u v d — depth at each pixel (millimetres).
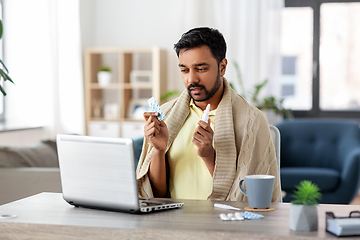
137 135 5285
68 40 5207
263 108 5020
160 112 1554
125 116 5531
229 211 1249
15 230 1146
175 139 1699
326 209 1269
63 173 1320
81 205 1311
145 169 1679
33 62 4996
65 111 5242
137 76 5387
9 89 4961
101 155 1229
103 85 5387
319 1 5285
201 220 1144
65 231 1116
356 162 3812
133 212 1216
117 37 5746
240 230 1043
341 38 5289
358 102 5301
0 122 4953
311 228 1042
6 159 2527
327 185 3842
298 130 4418
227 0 5332
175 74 5617
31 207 1321
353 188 3824
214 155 1627
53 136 5070
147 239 1065
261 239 1011
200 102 1687
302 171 3965
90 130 5387
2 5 4887
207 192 1631
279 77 5219
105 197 1244
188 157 1660
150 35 5664
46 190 2387
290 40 5383
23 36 4957
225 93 1682
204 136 1495
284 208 1280
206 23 5441
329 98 5352
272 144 1671
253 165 1623
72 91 5227
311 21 5324
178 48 1560
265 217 1173
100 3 5781
